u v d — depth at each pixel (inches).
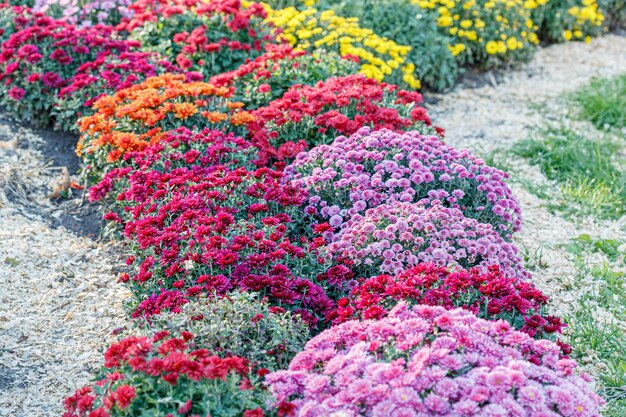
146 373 117.7
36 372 166.4
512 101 340.8
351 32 302.5
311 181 191.5
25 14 297.7
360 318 147.1
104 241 218.1
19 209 229.9
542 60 390.9
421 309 129.6
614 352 176.9
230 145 210.7
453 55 342.6
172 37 293.0
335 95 232.5
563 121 319.6
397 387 109.6
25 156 256.2
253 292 146.7
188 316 137.9
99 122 222.4
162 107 219.5
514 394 113.0
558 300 200.4
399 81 317.4
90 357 171.5
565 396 111.1
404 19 337.4
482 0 368.5
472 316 128.3
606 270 211.2
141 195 190.9
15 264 204.1
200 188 184.5
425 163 196.7
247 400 116.6
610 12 444.5
